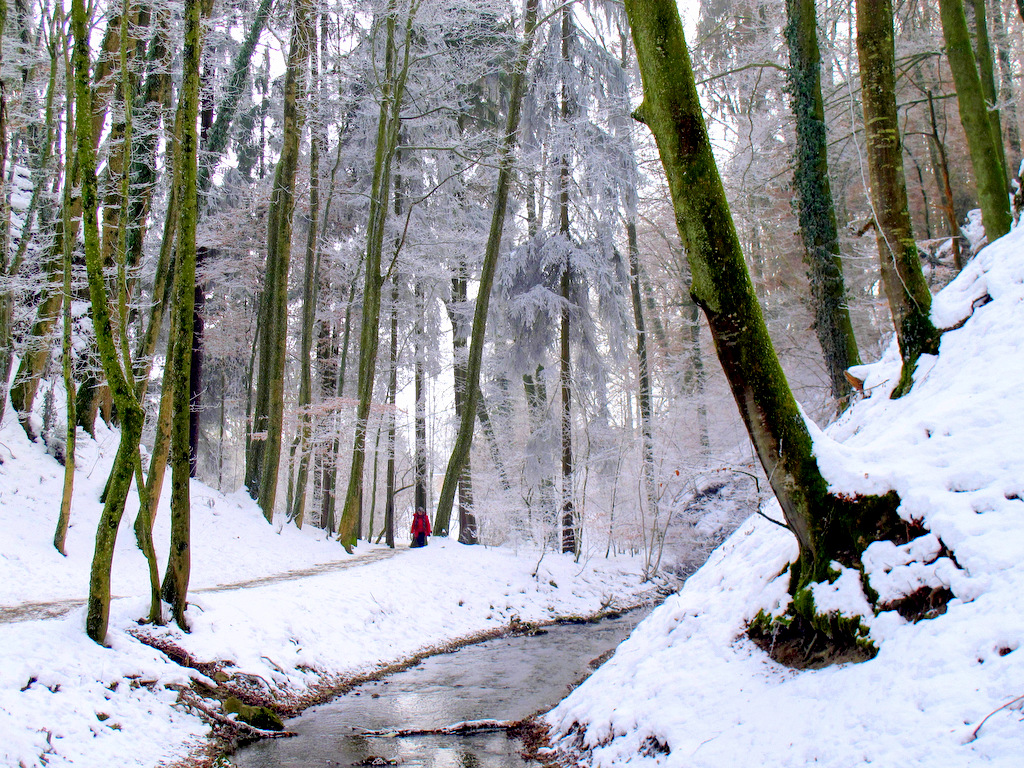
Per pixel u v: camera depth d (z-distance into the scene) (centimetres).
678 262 2097
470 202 2206
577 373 1923
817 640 402
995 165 729
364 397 1569
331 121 1855
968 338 529
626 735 459
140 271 1363
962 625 314
